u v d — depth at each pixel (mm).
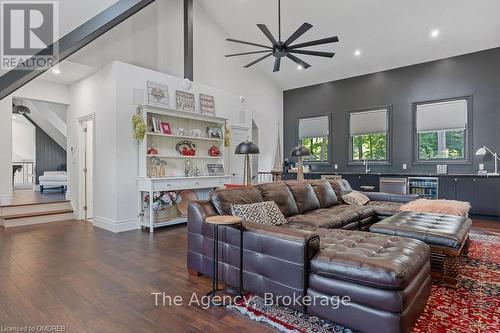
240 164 6969
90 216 5738
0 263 3080
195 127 5773
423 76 6660
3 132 5172
